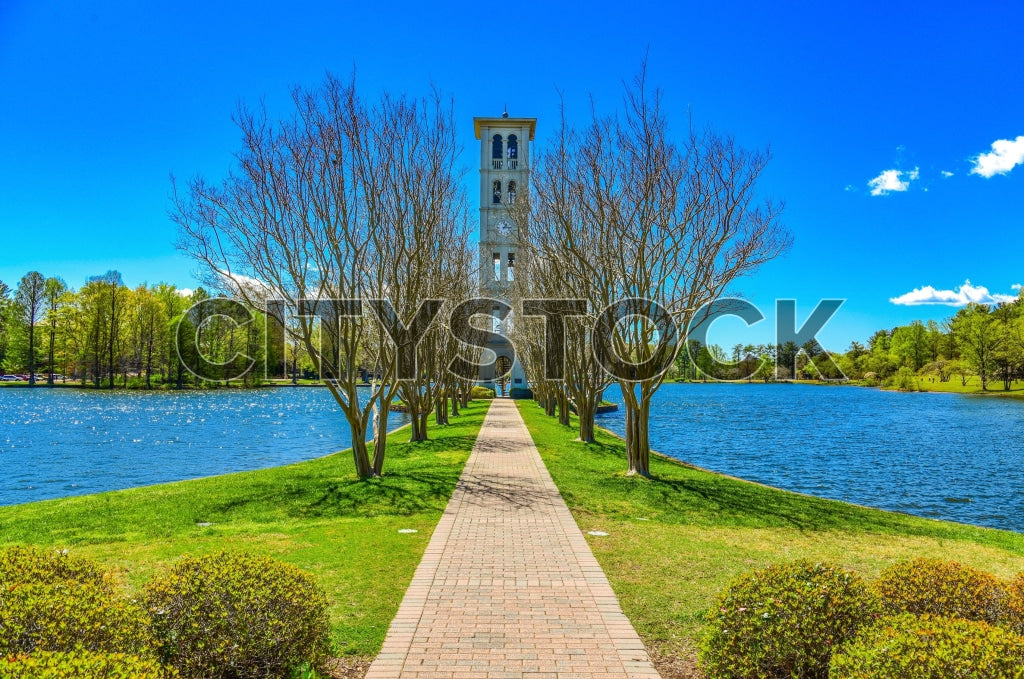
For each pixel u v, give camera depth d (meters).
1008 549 10.13
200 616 4.59
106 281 65.69
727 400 77.75
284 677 4.74
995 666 3.51
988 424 44.66
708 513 12.32
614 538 10.03
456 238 23.95
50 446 27.38
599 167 15.72
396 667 5.46
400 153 16.03
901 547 10.04
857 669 3.80
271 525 10.84
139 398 57.81
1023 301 86.69
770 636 4.57
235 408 50.53
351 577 7.87
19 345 67.62
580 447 23.61
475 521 11.08
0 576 4.70
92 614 4.05
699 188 15.31
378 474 16.41
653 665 5.57
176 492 14.16
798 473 23.33
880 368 110.06
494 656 5.69
